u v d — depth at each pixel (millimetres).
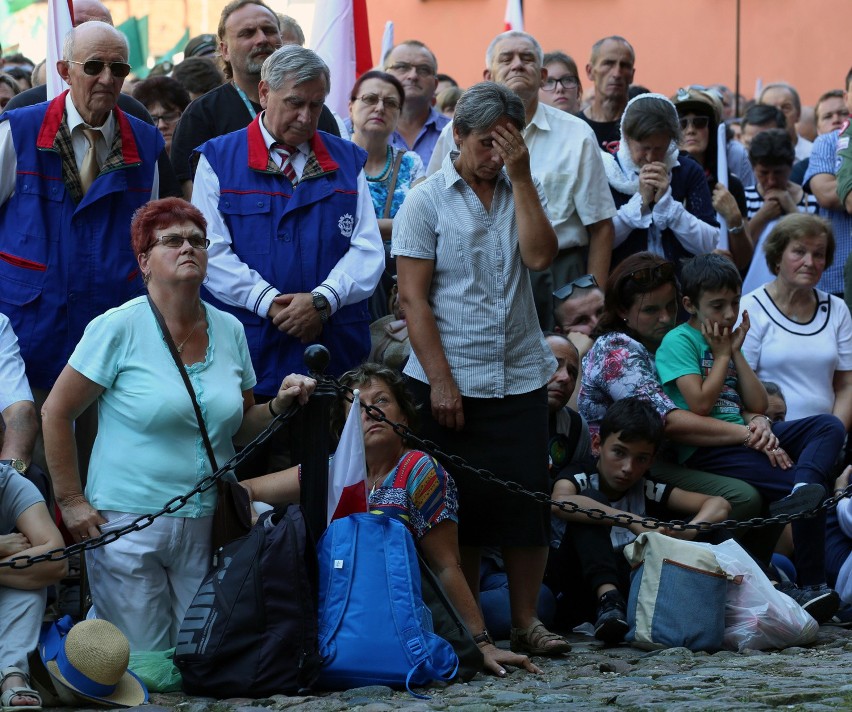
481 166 9297
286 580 8148
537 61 12820
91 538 8406
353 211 10492
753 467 10969
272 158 10391
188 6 27250
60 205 9914
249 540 8250
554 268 12719
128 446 8633
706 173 14711
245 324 10234
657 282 11383
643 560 10016
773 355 12680
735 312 11266
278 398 8680
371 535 8406
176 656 8141
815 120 21734
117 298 9961
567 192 12641
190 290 8734
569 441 10930
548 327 12406
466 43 31172
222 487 8664
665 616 9750
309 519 8539
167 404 8578
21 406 9383
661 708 7273
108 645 7969
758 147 15203
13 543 8109
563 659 9336
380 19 31516
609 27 30391
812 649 9836
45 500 9039
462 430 9320
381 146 12859
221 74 14078
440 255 9367
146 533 8562
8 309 9812
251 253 10273
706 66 29875
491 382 9289
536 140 12820
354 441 8609
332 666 8188
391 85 12820
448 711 7398
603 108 14750
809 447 11133
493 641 9773
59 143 9922
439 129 15195
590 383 11352
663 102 13055
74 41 9883
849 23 29141
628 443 10547
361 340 10508
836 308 12883
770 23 29516
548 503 9289
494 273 9352
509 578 9539
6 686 7758
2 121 9914
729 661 9227
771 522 9555
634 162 13133
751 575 9914
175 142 11648
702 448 11062
